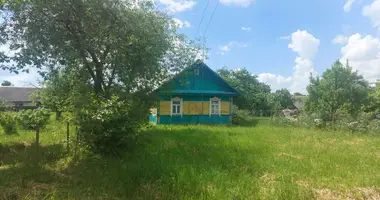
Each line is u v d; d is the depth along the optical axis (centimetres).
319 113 2064
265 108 4153
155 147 959
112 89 1164
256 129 1692
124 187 531
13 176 596
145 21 1165
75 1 953
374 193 539
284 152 928
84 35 1034
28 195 482
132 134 863
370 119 1902
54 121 1334
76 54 1039
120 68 1187
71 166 712
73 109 803
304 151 954
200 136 1280
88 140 802
